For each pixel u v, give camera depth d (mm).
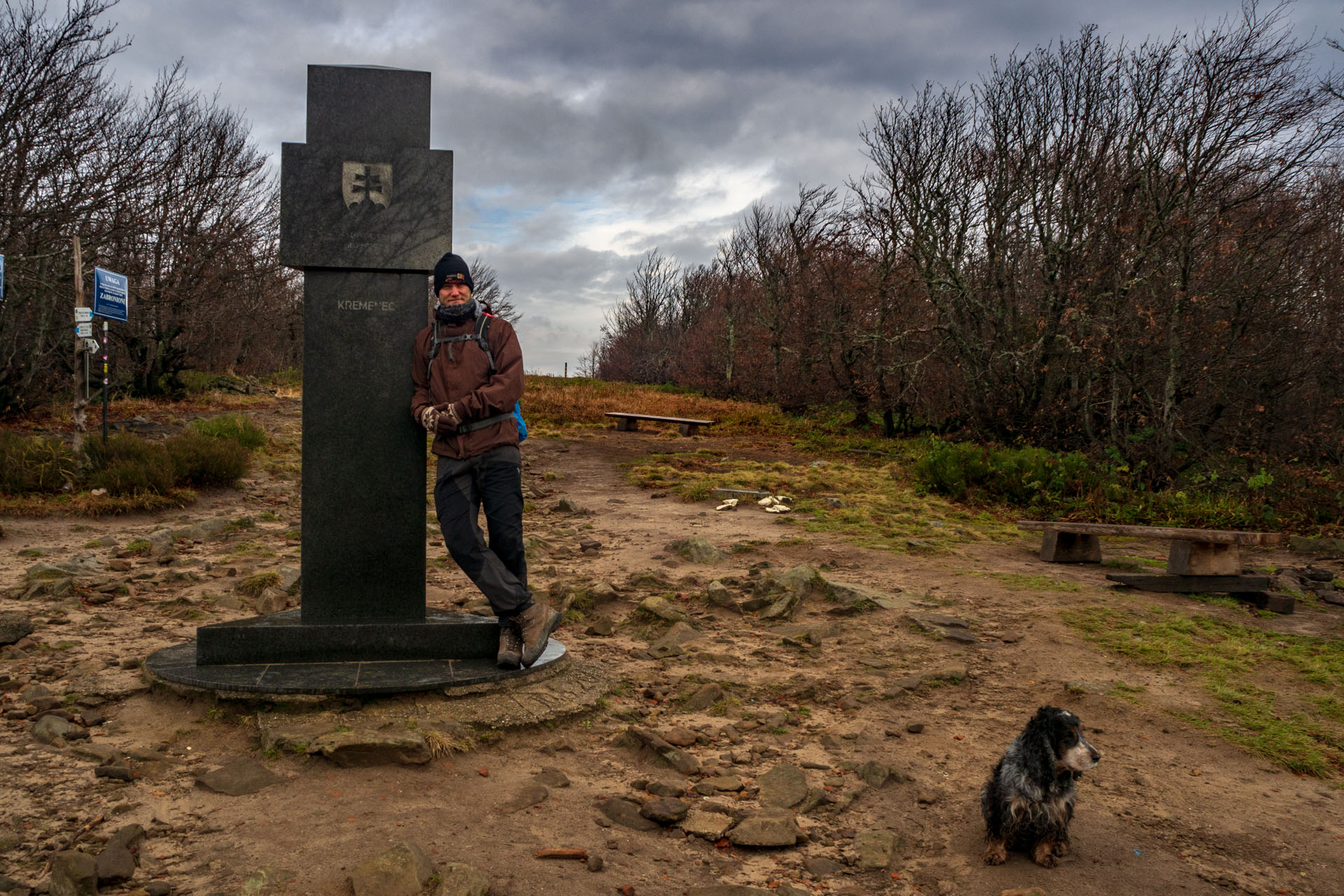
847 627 5988
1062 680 5109
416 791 3293
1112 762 4090
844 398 23781
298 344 38156
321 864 2723
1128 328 14312
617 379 63719
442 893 2521
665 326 62000
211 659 4148
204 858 2738
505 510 4176
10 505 8750
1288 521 10906
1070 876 3102
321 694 3838
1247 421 13758
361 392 4289
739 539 9008
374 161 4223
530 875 2758
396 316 4285
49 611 5465
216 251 21734
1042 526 8578
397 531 4344
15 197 14180
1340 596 7234
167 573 6629
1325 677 5188
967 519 11062
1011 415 17594
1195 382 13539
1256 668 5375
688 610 6285
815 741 4203
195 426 14695
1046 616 6348
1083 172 17156
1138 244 14797
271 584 6215
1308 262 14094
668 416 23906
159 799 3117
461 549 4160
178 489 10219
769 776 3729
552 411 24891
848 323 23031
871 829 3389
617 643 5559
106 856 2617
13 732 3625
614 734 4094
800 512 10758
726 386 35375
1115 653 5602
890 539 9266
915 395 20766
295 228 4180
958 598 6883
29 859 2658
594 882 2775
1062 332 16172
